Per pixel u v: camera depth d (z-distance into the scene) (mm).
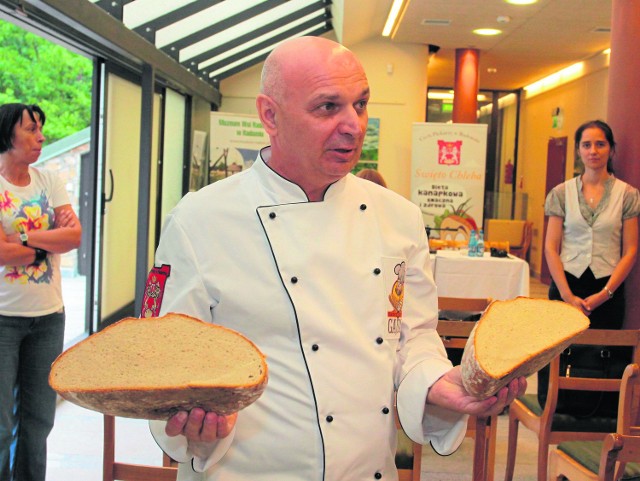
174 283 1223
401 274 1302
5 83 12500
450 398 1173
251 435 1191
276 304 1199
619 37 3736
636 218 3346
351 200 1293
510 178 13758
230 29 7297
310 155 1149
